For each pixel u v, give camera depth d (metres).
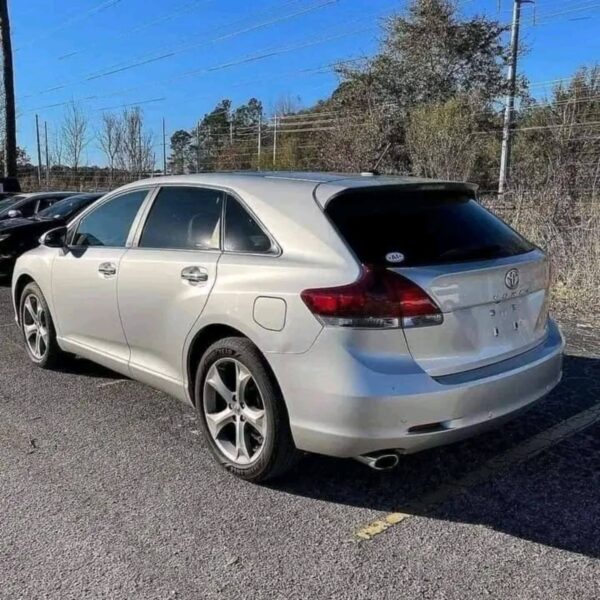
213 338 3.77
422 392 3.00
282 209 3.49
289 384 3.20
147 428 4.35
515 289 3.42
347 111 24.53
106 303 4.54
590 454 3.86
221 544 2.99
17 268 5.81
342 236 3.22
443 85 26.31
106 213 4.83
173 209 4.21
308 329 3.11
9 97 23.33
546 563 2.82
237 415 3.58
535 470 3.68
